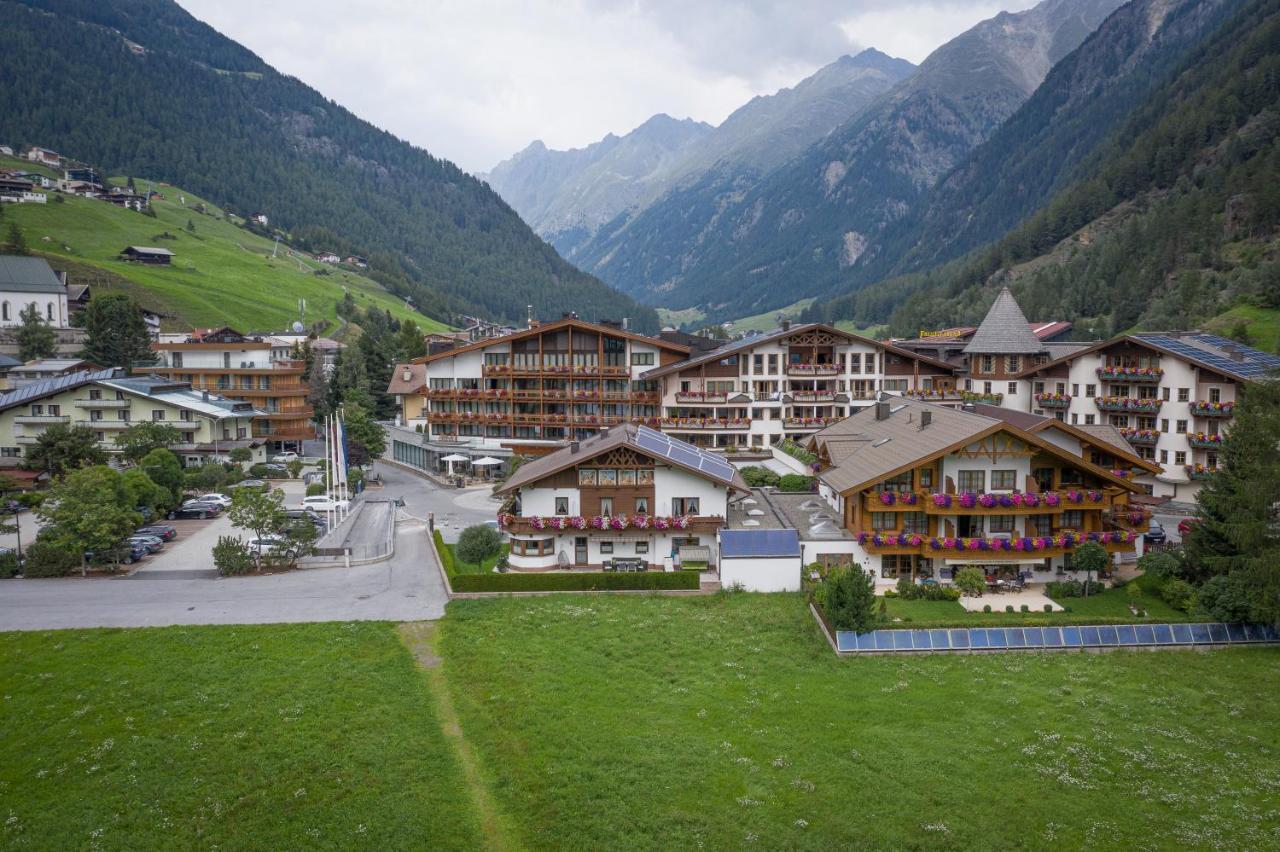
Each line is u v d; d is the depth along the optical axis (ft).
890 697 126.31
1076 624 146.92
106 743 113.70
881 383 314.35
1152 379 277.64
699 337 404.77
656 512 195.72
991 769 105.50
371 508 277.64
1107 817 95.50
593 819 96.22
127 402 319.68
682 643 148.56
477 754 111.45
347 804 100.37
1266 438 149.28
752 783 102.83
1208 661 139.85
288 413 383.45
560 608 168.04
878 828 93.71
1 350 493.36
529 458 313.94
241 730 117.39
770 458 300.61
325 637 151.74
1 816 98.63
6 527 198.49
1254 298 417.69
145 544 212.64
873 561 180.24
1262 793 100.07
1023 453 172.45
